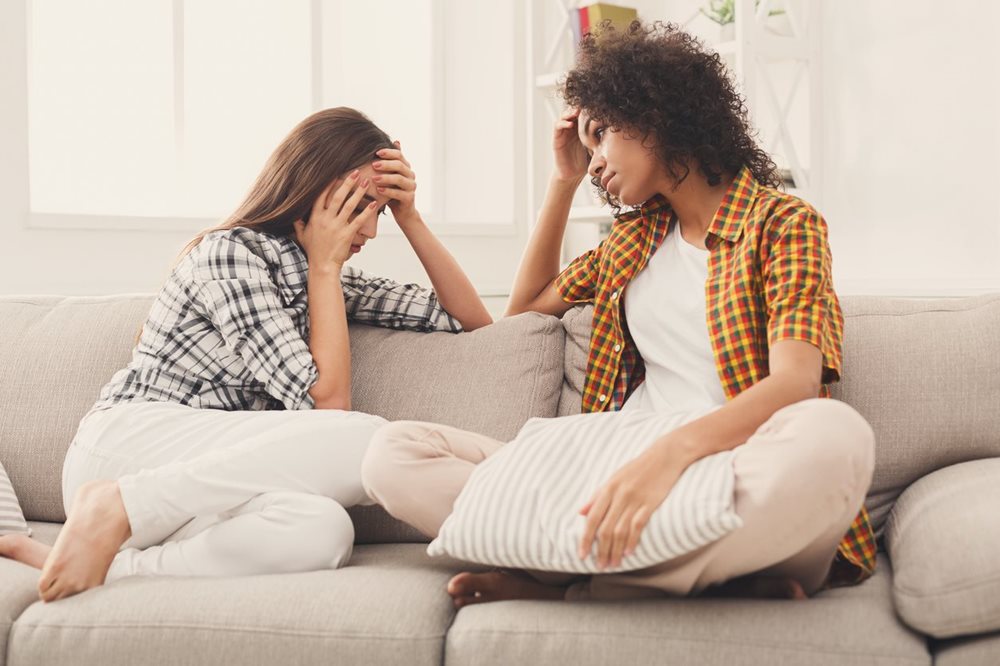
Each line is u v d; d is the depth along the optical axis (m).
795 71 3.04
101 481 1.47
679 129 1.51
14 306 2.04
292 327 1.69
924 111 2.79
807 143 3.05
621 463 1.26
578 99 1.58
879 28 2.88
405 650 1.22
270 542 1.42
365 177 1.81
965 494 1.30
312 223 1.78
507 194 3.82
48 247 2.91
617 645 1.16
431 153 3.81
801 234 1.42
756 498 1.13
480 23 3.79
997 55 2.64
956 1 2.71
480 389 1.76
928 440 1.53
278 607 1.28
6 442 1.88
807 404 1.19
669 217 1.63
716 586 1.29
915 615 1.14
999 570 1.10
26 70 2.86
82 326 1.96
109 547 1.40
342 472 1.53
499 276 3.79
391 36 3.82
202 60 3.44
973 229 2.71
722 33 3.03
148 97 3.32
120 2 3.27
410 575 1.37
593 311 1.76
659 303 1.58
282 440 1.51
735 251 1.50
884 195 2.89
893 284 2.83
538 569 1.33
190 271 1.71
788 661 1.13
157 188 3.35
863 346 1.61
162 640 1.27
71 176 3.23
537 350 1.77
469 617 1.25
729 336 1.46
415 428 1.45
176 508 1.46
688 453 1.22
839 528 1.18
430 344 1.85
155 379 1.71
